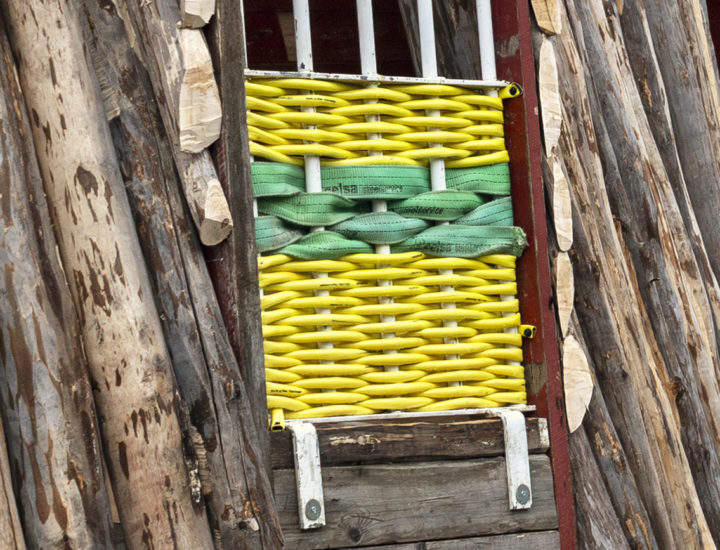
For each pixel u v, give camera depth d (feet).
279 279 5.54
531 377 6.14
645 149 8.07
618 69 8.17
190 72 5.19
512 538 5.84
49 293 4.80
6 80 4.92
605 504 6.24
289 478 5.36
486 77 6.28
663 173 8.22
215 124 5.25
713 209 9.09
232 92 5.28
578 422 6.20
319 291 5.66
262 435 5.24
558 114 6.40
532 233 6.13
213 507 5.03
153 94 5.32
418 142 6.03
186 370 5.08
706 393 7.89
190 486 4.97
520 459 5.85
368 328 5.72
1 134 4.81
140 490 4.87
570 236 6.34
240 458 5.09
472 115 6.14
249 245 5.28
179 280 5.15
